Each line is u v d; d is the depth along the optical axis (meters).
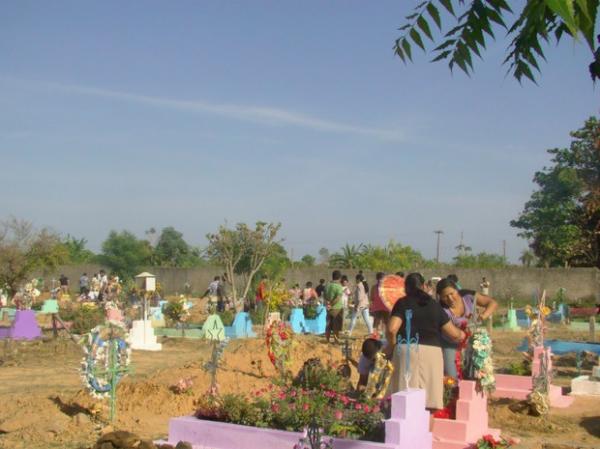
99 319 22.12
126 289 30.44
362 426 7.28
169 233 69.94
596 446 9.25
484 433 8.89
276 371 12.68
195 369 12.63
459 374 8.98
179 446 7.37
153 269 52.62
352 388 9.34
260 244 31.64
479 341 8.92
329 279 46.97
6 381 14.18
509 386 12.03
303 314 25.98
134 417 9.99
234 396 8.41
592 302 38.81
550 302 39.38
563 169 40.66
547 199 41.97
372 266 48.91
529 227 43.62
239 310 28.62
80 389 12.23
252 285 32.69
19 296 26.62
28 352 18.39
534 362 11.97
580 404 12.17
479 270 44.19
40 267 32.44
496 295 43.44
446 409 8.64
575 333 26.66
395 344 7.73
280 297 27.47
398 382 7.62
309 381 8.73
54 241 31.89
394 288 12.95
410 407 6.92
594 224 14.12
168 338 22.78
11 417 9.78
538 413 10.84
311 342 18.66
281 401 7.81
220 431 7.68
